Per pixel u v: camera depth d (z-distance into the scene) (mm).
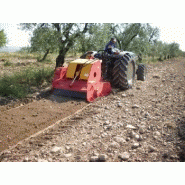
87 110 4777
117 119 4211
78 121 4129
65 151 3031
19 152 3020
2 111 4590
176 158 2818
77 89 5281
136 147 3119
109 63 6707
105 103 5289
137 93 6359
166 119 4133
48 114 4484
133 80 7332
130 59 6574
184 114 4402
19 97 5547
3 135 3512
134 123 3994
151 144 3188
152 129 3699
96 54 6656
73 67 5633
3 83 6117
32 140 3361
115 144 3174
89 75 5359
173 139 3318
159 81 8445
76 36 7992
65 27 7777
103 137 3445
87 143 3254
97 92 5664
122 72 6305
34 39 7500
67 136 3504
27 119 4195
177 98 5738
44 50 7797
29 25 7535
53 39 7402
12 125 3891
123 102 5367
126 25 13852
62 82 5609
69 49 8211
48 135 3545
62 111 4664
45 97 5625
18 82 6820
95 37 8336
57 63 8609
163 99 5664
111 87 6785
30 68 9000
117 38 13344
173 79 8930
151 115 4391
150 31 14273
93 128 3797
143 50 14109
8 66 10328
